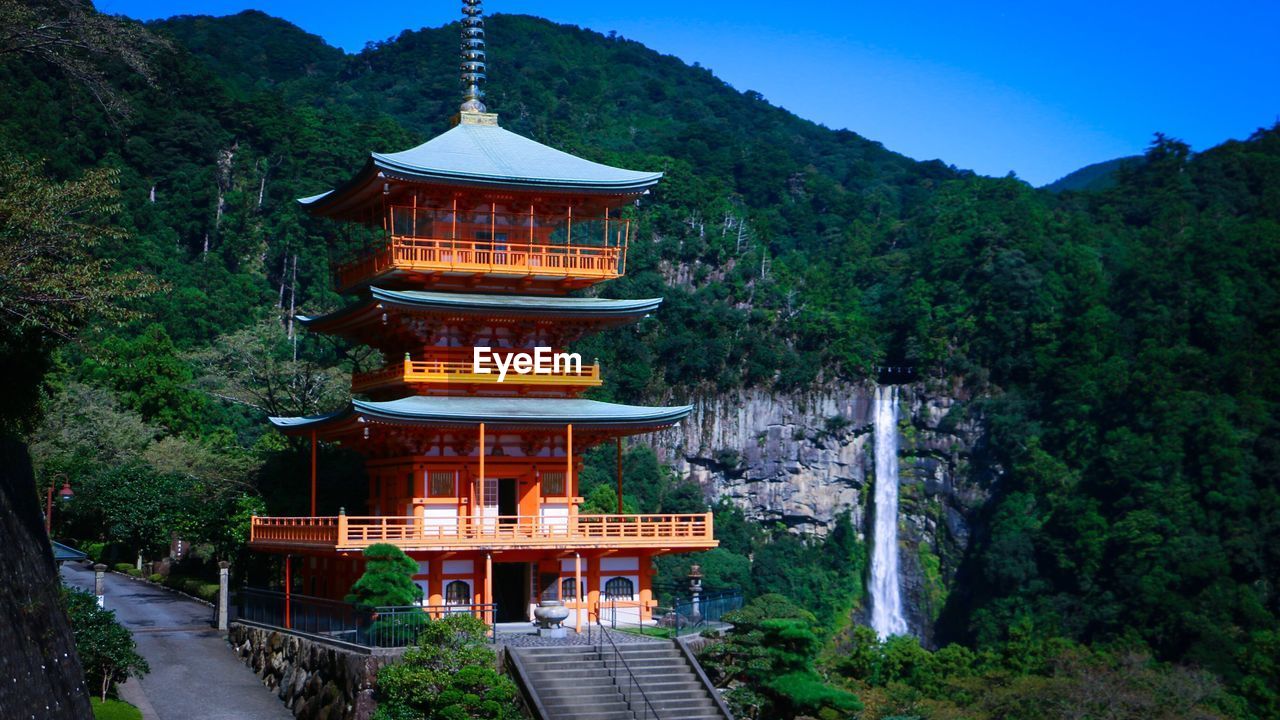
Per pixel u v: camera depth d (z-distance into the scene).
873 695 79.00
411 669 47.69
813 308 193.00
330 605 54.88
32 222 38.75
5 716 30.94
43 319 39.06
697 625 59.56
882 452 183.00
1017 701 87.88
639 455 164.75
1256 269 177.88
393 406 61.22
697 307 182.25
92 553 100.88
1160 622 138.25
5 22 39.44
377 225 68.62
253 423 131.25
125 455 100.56
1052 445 171.25
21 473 37.16
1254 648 125.81
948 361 184.12
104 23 41.72
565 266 66.19
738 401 178.50
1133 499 154.12
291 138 188.50
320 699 51.34
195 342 145.88
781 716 53.03
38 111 152.75
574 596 63.16
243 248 171.62
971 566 171.12
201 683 57.62
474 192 65.00
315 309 159.50
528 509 64.19
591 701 49.25
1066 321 181.25
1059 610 149.38
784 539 174.38
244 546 77.81
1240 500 148.38
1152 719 90.00
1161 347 172.88
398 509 64.94
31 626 34.00
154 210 164.38
